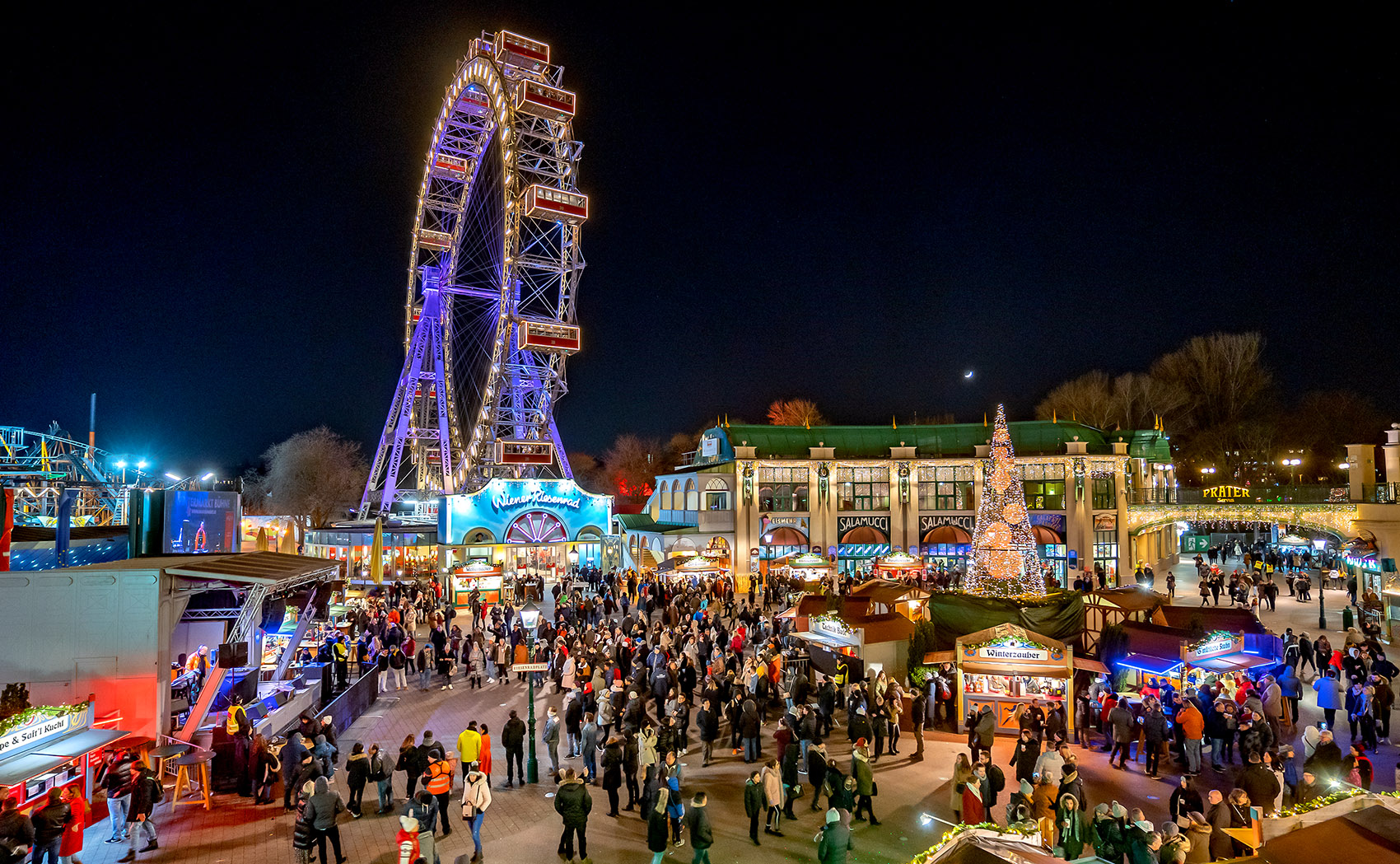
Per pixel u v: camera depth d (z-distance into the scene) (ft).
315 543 169.27
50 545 73.87
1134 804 50.80
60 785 48.32
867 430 178.19
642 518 181.47
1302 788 46.80
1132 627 69.21
